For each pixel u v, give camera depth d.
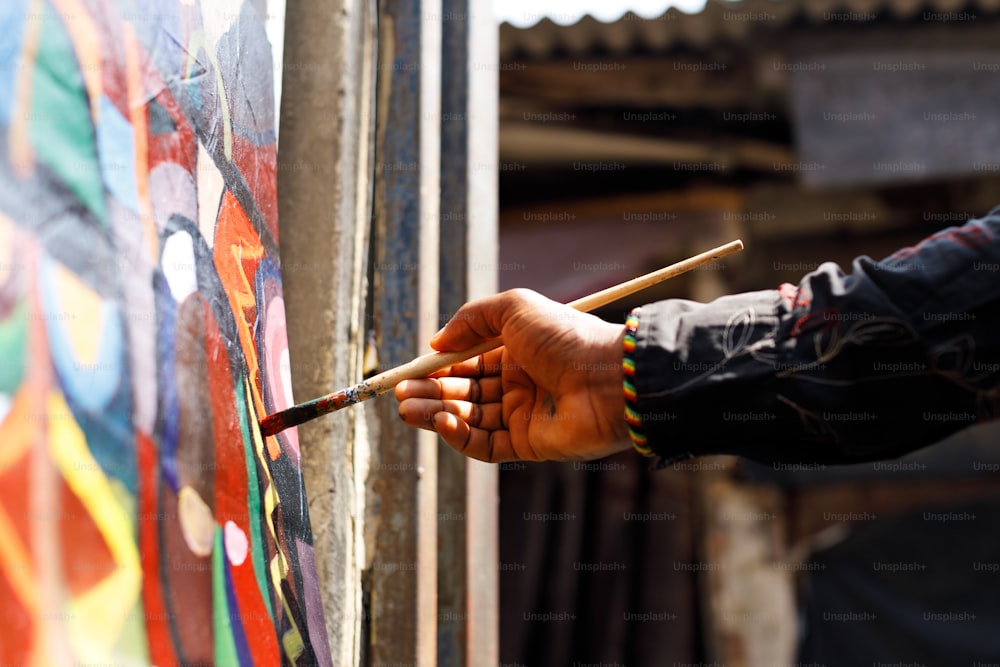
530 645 5.18
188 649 0.78
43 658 0.62
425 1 1.52
